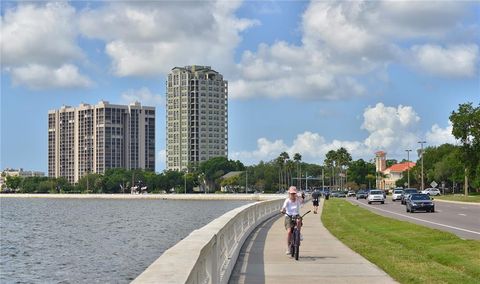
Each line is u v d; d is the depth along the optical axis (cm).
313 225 3297
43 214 12556
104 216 11300
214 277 1047
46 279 3628
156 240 6047
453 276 1355
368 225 3131
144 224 8725
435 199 8781
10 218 11106
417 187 17962
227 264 1382
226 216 1755
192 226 8138
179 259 692
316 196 4759
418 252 1847
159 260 683
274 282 1318
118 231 7438
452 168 13200
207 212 12231
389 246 2039
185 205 16162
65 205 18238
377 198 7362
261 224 3391
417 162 17250
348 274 1430
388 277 1382
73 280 3559
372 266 1570
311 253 1880
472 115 8762
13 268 4119
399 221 3288
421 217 3944
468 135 8844
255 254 1855
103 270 3919
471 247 1895
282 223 3497
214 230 1155
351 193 13712
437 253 1756
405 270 1447
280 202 5241
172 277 562
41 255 4900
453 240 2133
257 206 3325
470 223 3244
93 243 5862
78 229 8000
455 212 4675
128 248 5272
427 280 1303
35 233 7456
